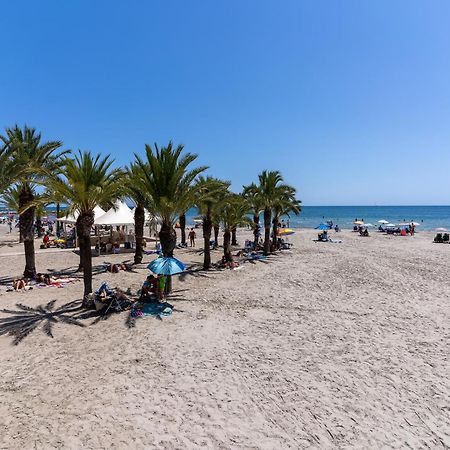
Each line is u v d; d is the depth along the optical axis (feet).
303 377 26.30
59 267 67.31
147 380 25.45
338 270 66.44
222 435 19.74
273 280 57.62
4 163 46.42
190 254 87.86
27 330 34.40
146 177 49.52
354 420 21.30
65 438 19.24
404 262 77.51
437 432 20.26
